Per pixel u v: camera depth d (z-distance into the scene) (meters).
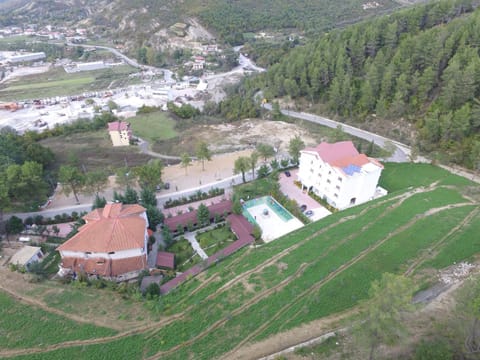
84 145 115.25
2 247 60.09
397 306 24.86
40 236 64.56
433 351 28.03
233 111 141.00
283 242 56.34
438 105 94.44
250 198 76.50
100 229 55.50
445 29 103.62
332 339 33.34
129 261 54.12
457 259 43.88
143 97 186.38
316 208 72.19
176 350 36.00
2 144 87.44
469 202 62.62
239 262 52.62
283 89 143.88
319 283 42.72
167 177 90.25
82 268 52.41
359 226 56.16
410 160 87.31
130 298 45.88
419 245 47.81
